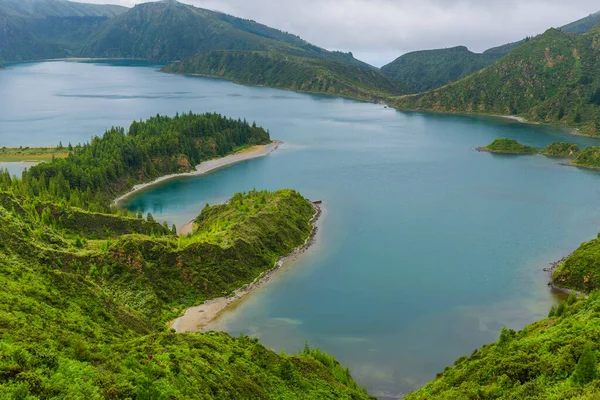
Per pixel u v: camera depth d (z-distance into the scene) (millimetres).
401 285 139125
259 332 115812
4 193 141500
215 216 178750
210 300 128875
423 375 100750
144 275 126562
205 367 71750
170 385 62094
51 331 69875
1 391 47188
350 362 105125
